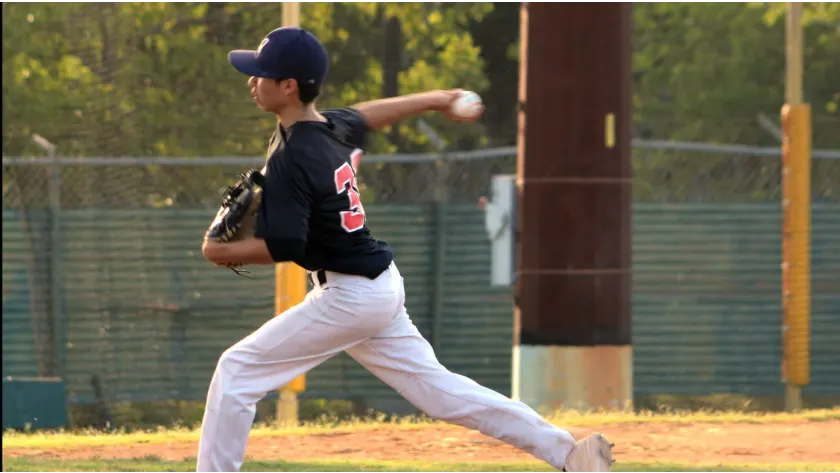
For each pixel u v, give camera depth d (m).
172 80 56.59
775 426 29.28
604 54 35.59
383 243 17.08
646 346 49.09
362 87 71.12
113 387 46.34
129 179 52.09
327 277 16.58
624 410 35.81
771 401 51.53
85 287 46.62
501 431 17.61
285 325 16.58
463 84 75.50
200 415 47.44
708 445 26.50
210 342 46.75
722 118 82.12
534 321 36.12
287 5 38.88
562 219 35.78
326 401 53.38
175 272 46.84
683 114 82.88
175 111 56.28
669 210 49.12
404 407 47.69
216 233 15.86
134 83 56.97
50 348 46.31
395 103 17.70
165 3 56.88
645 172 67.56
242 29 56.69
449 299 47.97
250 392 16.52
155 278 46.78
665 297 49.16
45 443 27.20
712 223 49.19
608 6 35.56
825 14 77.69
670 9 82.62
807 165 43.47
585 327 35.84
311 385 47.53
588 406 35.75
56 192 46.53
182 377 46.62
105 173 50.84
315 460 24.12
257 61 16.06
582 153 35.69
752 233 49.19
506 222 36.94
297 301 37.91
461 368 47.88
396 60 71.69
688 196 65.81
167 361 46.62
